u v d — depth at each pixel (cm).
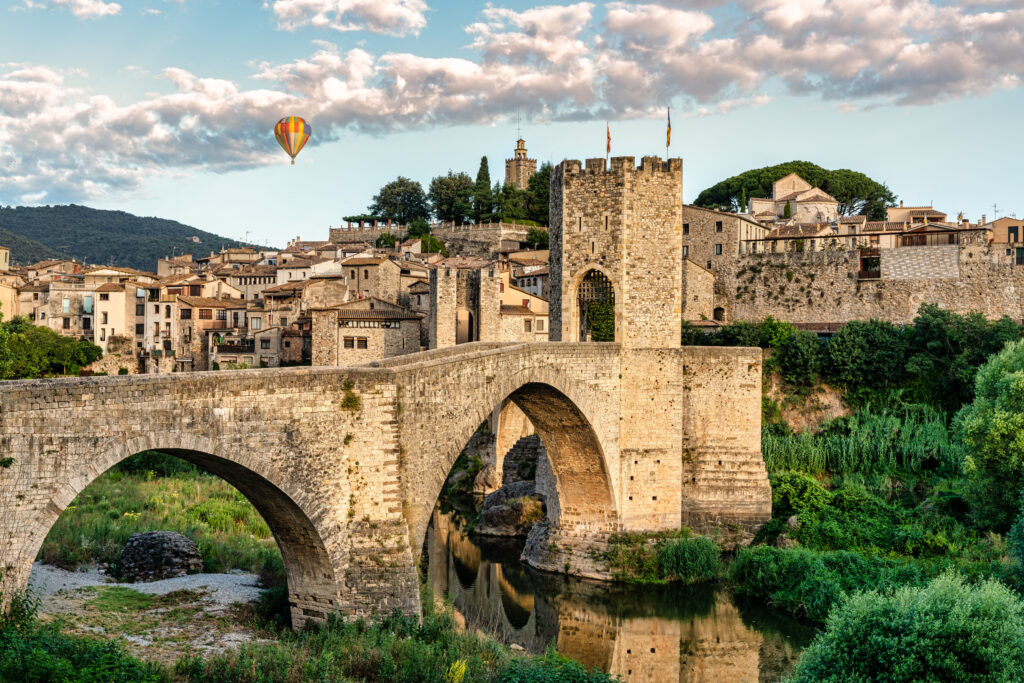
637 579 6062
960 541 5994
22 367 11456
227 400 3531
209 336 13988
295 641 3866
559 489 6481
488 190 19662
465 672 3662
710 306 10844
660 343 6316
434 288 11238
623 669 4800
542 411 5997
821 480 7725
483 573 6512
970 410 7056
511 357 5116
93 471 3123
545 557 6438
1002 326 8394
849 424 8362
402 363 4653
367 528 4000
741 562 5984
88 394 3120
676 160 6353
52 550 5134
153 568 4922
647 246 6288
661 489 6341
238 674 3400
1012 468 5741
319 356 11594
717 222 11050
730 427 6612
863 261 10150
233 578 4956
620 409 6228
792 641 5159
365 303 12256
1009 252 9388
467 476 9506
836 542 6212
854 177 16475
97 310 14650
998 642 3600
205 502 6688
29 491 2983
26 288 15175
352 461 3956
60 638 3266
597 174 6334
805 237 10531
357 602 3944
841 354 8762
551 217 6775
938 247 9725
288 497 3731
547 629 5381
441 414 4469
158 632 3959
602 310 6838
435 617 4212
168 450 3419
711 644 5138
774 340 9156
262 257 19762
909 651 3616
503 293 11994
